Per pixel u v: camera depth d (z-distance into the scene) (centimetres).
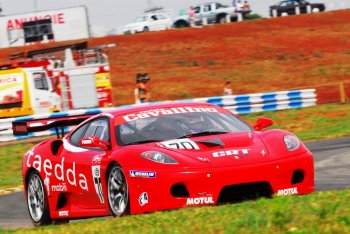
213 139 2662
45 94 9906
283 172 2573
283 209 1889
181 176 2495
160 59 16175
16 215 3603
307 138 6309
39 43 17812
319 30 17650
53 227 2392
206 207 2262
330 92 12875
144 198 2541
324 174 3947
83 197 2866
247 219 1844
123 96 13788
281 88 13712
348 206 1914
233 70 15038
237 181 2517
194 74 14838
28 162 3170
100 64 10662
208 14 19500
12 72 9744
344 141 5631
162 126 2789
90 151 2852
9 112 9688
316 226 1736
